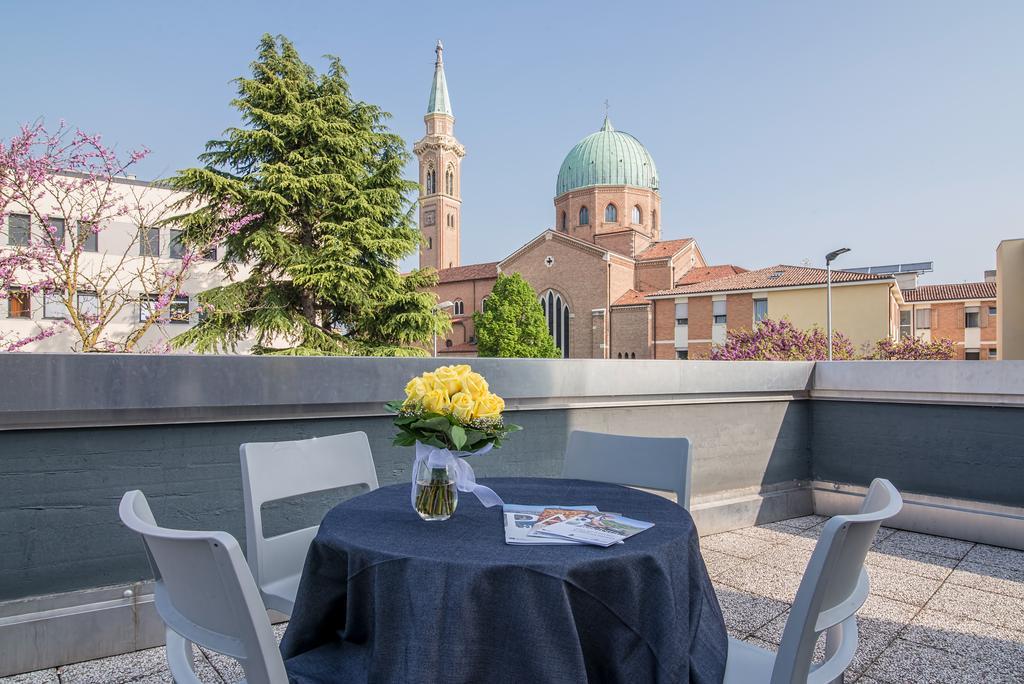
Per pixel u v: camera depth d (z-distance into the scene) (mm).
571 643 1294
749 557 4098
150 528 1146
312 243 20734
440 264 73875
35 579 2609
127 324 21875
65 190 10594
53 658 2623
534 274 49781
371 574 1431
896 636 2938
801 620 1258
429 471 1723
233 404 2865
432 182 75188
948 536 4590
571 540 1532
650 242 53531
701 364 4609
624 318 44938
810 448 5348
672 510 1888
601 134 56562
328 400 3102
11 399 2443
